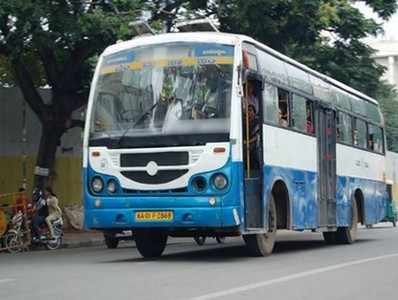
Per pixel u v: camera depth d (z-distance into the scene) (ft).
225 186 38.42
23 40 60.23
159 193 39.24
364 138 65.98
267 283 31.12
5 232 58.49
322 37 76.18
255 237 43.47
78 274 35.53
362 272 36.22
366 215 65.21
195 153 38.88
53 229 61.98
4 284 32.37
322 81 55.26
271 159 43.60
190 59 40.47
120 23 58.08
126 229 40.65
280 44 71.00
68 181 86.38
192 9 68.44
